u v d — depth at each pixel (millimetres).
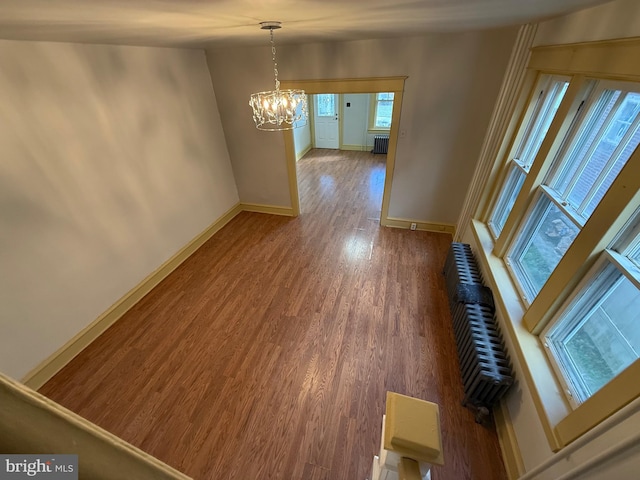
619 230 1219
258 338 2539
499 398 1827
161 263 3238
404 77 3051
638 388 951
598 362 1368
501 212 2812
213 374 2258
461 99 3049
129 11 1080
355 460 1779
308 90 3387
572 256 1431
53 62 2018
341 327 2619
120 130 2566
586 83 1596
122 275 2777
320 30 2092
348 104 7078
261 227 4227
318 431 1912
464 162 3418
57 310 2250
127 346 2488
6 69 1794
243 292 3047
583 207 1571
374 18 1585
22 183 1946
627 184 1138
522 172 2395
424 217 3949
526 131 2473
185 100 3244
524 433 1606
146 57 2705
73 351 2385
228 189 4293
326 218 4422
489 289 2352
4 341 1963
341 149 7734
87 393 2143
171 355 2408
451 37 2758
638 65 1170
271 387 2160
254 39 2514
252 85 3516
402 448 560
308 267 3383
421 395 2094
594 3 1382
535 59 2205
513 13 1644
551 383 1514
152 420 1985
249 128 3863
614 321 1287
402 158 3590
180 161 3309
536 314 1702
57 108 2084
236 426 1944
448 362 2309
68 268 2291
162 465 419
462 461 1767
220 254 3654
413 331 2566
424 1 1147
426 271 3268
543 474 1323
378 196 5055
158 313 2814
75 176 2260
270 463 1774
